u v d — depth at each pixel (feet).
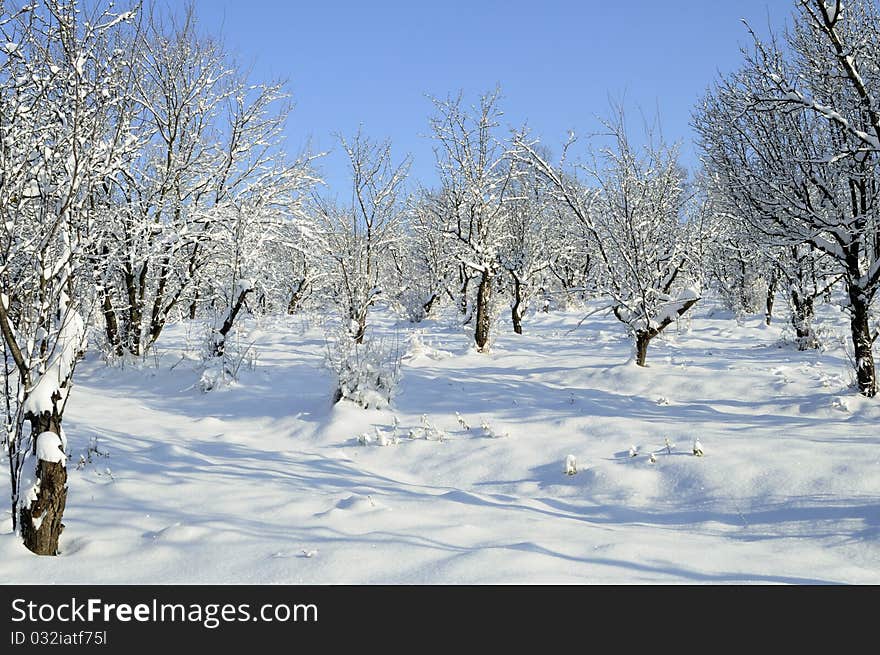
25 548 15.51
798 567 14.49
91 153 17.62
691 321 77.51
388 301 103.40
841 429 26.89
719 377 38.96
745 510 19.21
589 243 48.03
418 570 13.92
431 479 25.48
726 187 36.68
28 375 16.24
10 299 17.33
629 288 44.80
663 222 46.44
